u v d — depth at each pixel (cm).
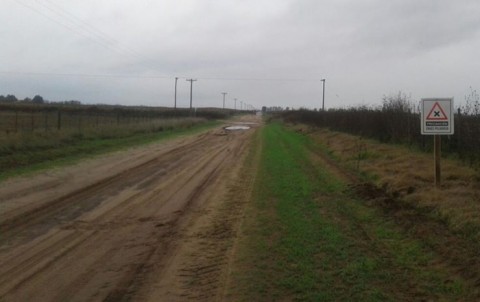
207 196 1362
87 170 1866
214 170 1952
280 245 831
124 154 2530
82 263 755
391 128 2480
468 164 1554
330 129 4166
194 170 1947
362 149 2336
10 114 5803
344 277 672
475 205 1017
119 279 681
